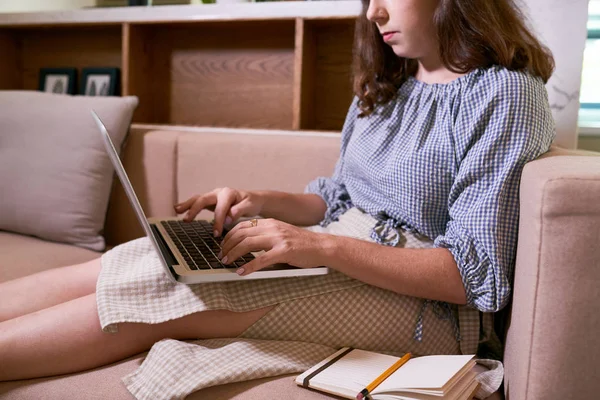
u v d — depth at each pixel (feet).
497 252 2.95
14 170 5.16
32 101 5.44
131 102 5.42
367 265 2.95
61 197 5.06
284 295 2.98
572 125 4.57
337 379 2.59
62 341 2.71
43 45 7.34
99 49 7.04
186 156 5.27
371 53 3.99
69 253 4.87
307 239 2.91
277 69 6.22
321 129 6.09
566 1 4.48
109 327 2.71
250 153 5.07
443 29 3.40
